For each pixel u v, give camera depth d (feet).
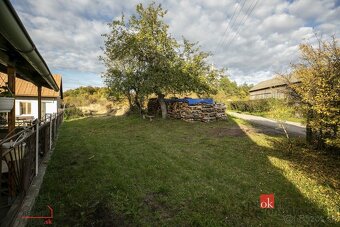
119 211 11.60
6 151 9.46
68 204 12.13
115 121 58.23
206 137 34.42
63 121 64.95
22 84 64.64
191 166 19.39
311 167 19.47
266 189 14.74
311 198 13.58
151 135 36.78
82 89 135.23
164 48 52.95
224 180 16.30
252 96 146.72
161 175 17.08
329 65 19.93
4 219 9.44
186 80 52.60
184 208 12.10
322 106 18.74
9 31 8.25
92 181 15.48
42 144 20.18
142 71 56.18
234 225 10.68
